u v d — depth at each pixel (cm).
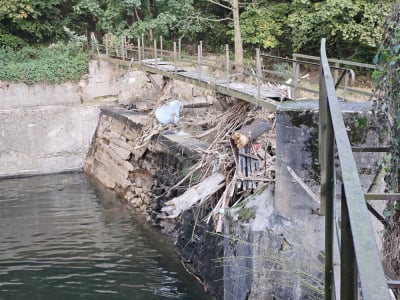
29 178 1778
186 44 2298
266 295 663
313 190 638
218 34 2259
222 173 884
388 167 467
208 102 1605
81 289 945
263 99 809
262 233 657
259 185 761
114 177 1614
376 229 584
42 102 1894
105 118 1797
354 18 1772
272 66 2014
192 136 1252
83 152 1873
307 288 647
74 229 1266
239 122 960
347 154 158
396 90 436
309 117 629
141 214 1373
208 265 928
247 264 670
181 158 1152
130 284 962
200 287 938
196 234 1021
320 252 645
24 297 918
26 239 1202
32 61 1930
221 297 852
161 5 2172
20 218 1353
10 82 1838
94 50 2072
